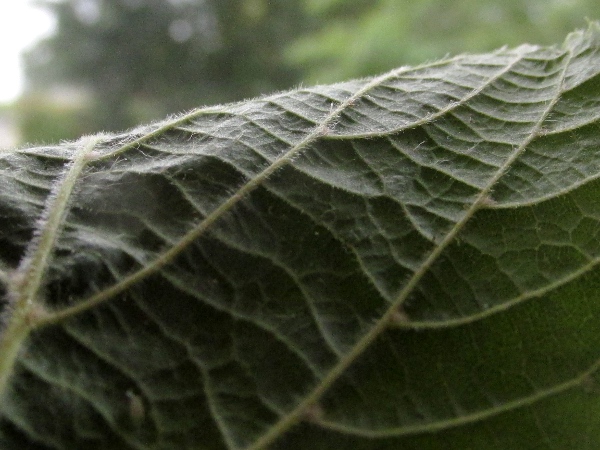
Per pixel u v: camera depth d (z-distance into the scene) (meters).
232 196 0.08
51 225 0.08
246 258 0.08
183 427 0.07
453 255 0.08
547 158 0.08
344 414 0.07
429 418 0.07
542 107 0.09
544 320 0.07
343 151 0.09
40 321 0.07
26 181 0.08
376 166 0.08
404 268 0.08
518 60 0.10
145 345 0.07
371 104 0.09
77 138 0.09
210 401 0.07
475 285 0.08
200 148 0.09
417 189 0.08
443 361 0.07
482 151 0.09
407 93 0.09
